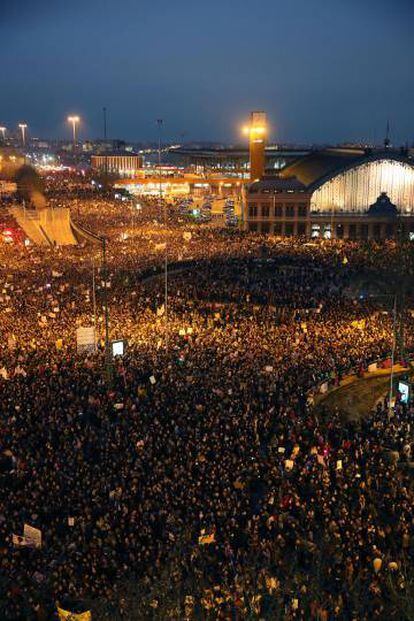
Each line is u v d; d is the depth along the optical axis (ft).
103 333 195.72
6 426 128.06
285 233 505.66
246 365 166.81
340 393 167.02
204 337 192.85
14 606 81.10
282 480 112.37
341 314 224.12
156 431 126.93
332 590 84.23
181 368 164.55
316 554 90.53
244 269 304.50
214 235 405.80
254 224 504.43
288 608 78.54
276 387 154.51
